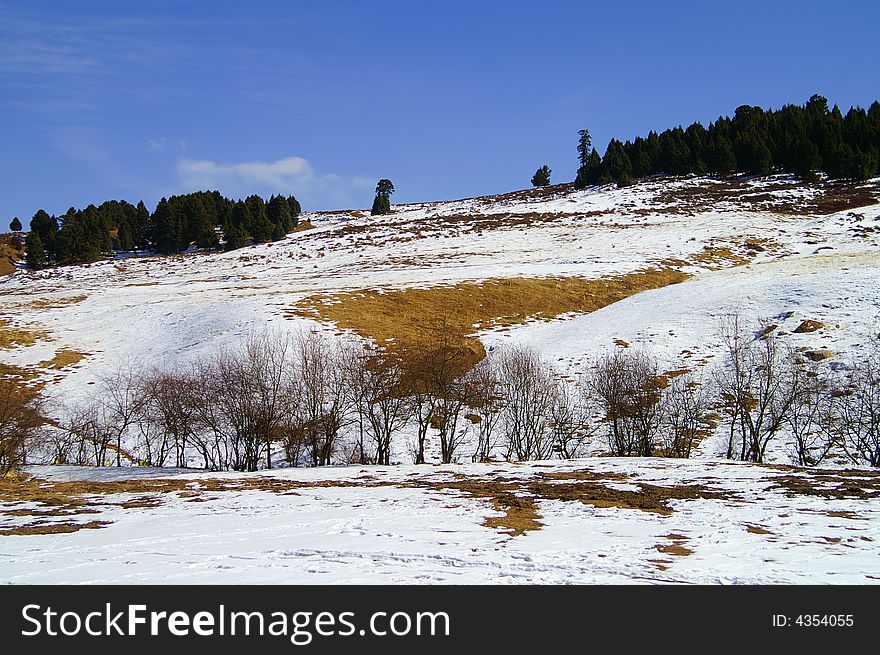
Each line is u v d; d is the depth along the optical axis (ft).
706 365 147.64
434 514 61.62
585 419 134.72
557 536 51.03
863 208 313.73
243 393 122.11
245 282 254.06
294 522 58.13
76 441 130.00
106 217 460.14
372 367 139.85
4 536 53.21
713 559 43.47
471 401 130.93
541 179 612.70
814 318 158.71
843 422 115.44
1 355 164.55
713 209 348.38
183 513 64.44
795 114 516.32
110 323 190.39
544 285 220.64
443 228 353.51
